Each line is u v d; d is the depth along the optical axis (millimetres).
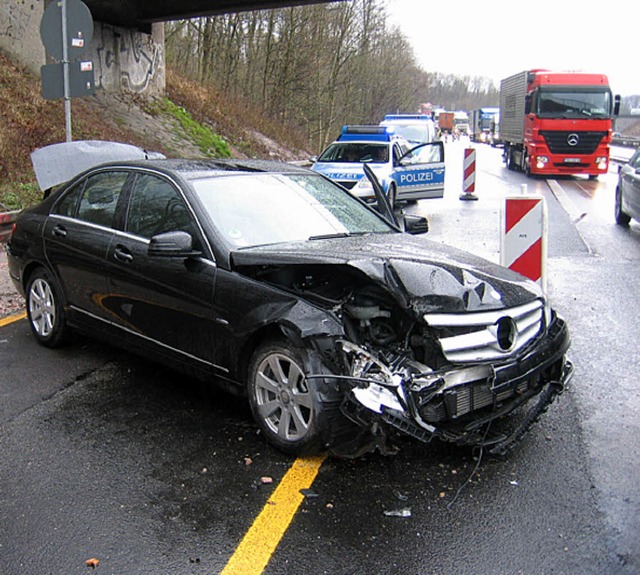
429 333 3654
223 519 3344
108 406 4633
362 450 3725
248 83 32219
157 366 5391
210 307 4234
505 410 3840
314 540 3184
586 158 22984
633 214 11836
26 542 3145
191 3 17031
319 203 5145
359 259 3850
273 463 3879
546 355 4008
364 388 3477
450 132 78188
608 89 22922
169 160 5273
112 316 5031
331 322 3723
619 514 3410
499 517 3377
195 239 4414
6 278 7973
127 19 18312
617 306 7207
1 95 13227
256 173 5191
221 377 4312
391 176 13719
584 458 3980
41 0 14672
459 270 4035
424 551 3113
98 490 3588
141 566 2988
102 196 5270
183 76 26078
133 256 4754
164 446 4078
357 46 38219
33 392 4848
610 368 5453
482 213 14672
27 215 5930
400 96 52781
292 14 30703
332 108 36156
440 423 3639
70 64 8016
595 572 2969
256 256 4074
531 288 4168
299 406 3838
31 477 3711
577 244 10859
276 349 3914
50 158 7473
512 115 28531
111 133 15492
